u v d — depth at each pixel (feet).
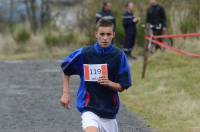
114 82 41.68
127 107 72.33
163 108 70.64
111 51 41.37
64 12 202.49
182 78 91.15
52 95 81.41
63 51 148.05
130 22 126.00
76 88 87.40
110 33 41.06
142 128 61.21
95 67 41.22
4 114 68.23
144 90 83.35
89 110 41.16
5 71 108.58
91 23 152.46
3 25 233.76
